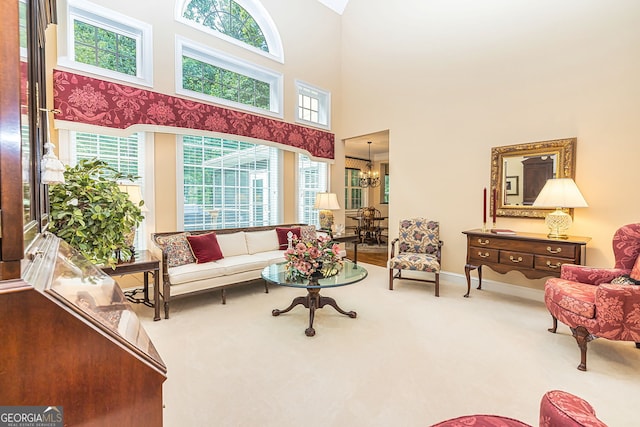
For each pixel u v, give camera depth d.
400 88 4.70
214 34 4.00
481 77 3.79
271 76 4.77
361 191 9.40
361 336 2.45
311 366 2.01
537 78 3.35
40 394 0.57
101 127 3.04
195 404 1.64
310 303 2.66
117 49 3.32
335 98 5.64
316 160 5.30
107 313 0.78
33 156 0.98
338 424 1.50
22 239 0.56
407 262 3.62
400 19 4.68
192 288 3.03
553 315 2.34
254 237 4.09
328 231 5.05
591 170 3.02
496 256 3.22
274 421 1.52
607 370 1.98
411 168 4.55
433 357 2.12
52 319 0.58
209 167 4.02
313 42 5.26
